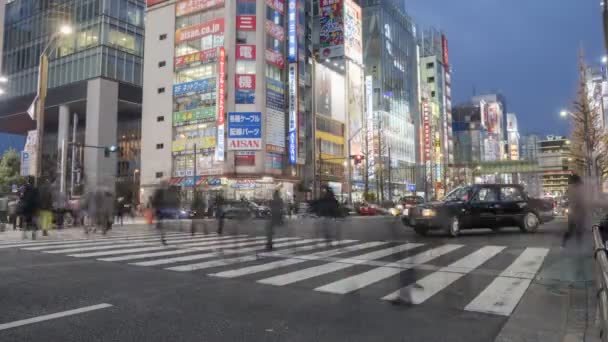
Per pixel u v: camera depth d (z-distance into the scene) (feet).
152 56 168.66
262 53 148.15
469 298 18.61
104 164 171.22
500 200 45.11
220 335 13.82
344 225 64.85
